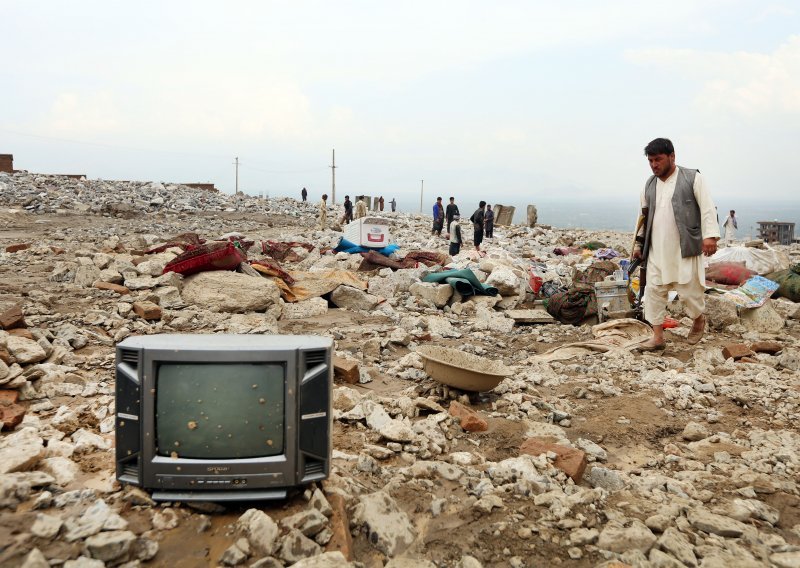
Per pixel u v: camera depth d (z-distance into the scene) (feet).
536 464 14.17
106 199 102.32
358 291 35.47
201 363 10.48
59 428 14.99
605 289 32.86
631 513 12.29
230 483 10.52
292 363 10.52
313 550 9.74
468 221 116.57
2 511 10.09
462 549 10.78
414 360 22.76
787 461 15.05
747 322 31.14
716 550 10.71
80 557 8.84
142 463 10.49
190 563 9.36
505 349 27.78
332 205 145.69
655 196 24.88
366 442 15.30
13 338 20.02
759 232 129.70
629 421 18.01
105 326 26.23
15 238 61.26
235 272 33.37
